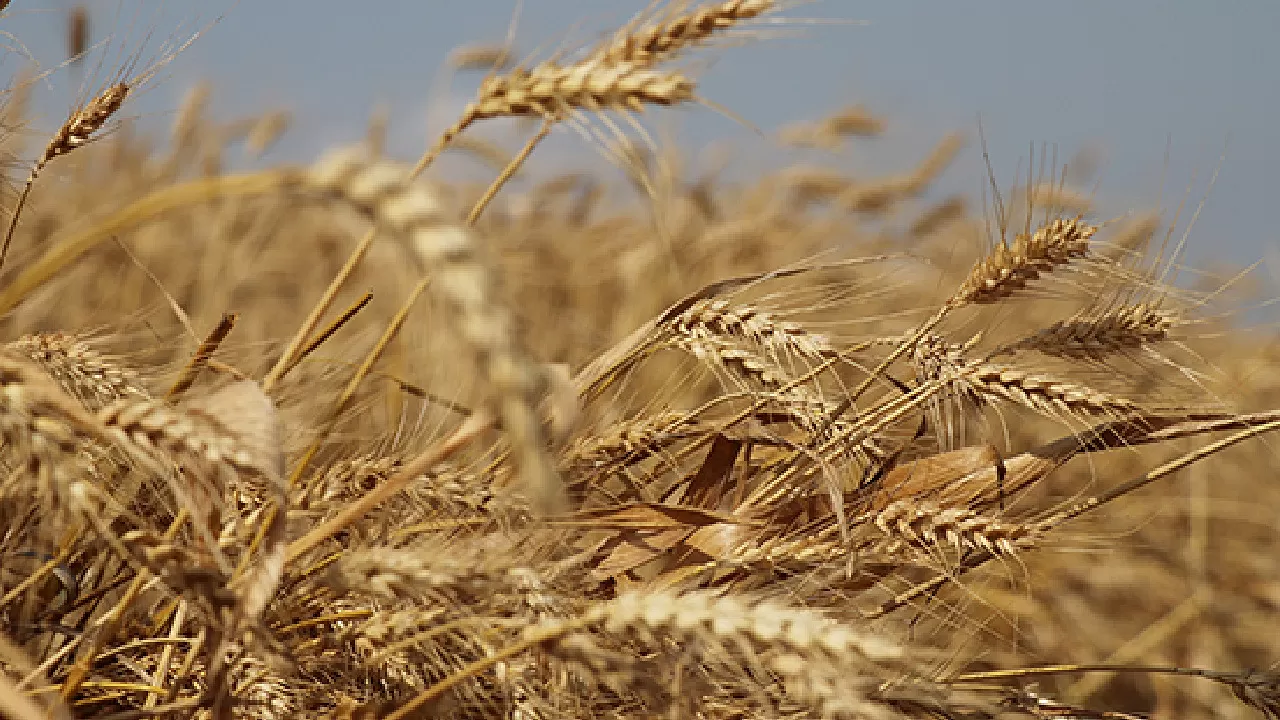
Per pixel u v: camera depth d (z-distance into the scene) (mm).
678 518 1637
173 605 1561
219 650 1472
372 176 1310
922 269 1731
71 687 1502
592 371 1667
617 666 1494
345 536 1579
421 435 1604
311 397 1655
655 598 1487
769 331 1658
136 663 1569
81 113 1648
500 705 1532
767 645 1494
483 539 1576
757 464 1731
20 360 1451
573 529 1631
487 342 1227
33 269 1430
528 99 1527
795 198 2889
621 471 1699
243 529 1527
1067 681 1938
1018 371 1683
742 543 1653
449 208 1310
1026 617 1940
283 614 1534
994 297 1698
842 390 1704
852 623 1624
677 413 1670
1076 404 1678
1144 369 1725
